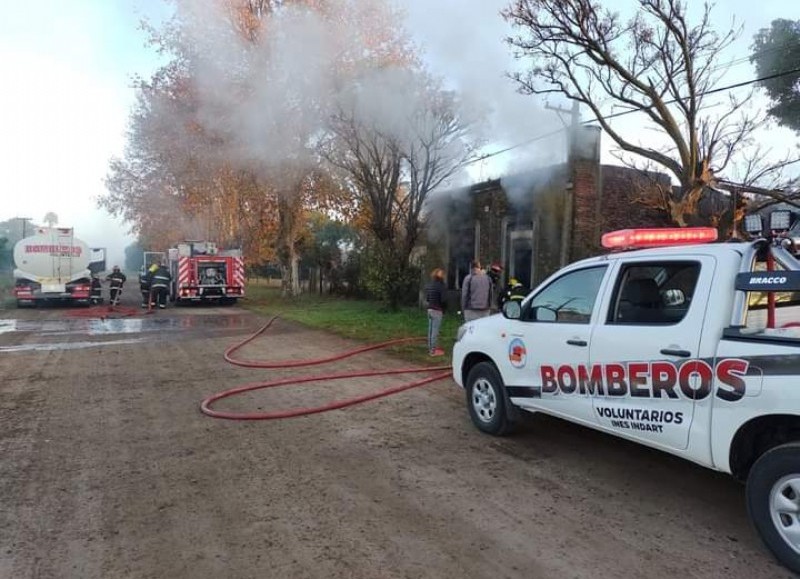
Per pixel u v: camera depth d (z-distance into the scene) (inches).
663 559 119.7
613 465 174.1
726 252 133.3
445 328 487.8
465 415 231.0
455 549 124.3
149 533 132.0
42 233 761.0
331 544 126.6
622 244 162.4
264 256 1034.7
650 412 141.6
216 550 124.3
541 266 522.0
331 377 302.8
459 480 162.9
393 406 245.4
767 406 115.7
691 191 410.9
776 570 115.2
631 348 146.2
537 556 121.2
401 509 144.1
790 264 129.9
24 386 282.0
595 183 491.8
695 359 130.7
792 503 113.7
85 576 114.3
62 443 195.8
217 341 441.4
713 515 140.4
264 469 171.9
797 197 397.4
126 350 395.5
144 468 172.9
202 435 205.3
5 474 167.9
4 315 657.6
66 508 145.3
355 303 795.4
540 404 177.8
